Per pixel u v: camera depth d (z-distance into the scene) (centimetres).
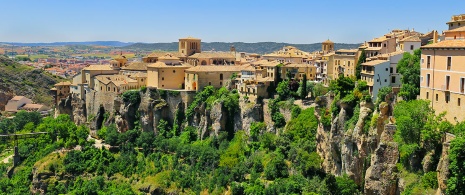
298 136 18925
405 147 12381
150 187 19600
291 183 16012
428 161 11750
